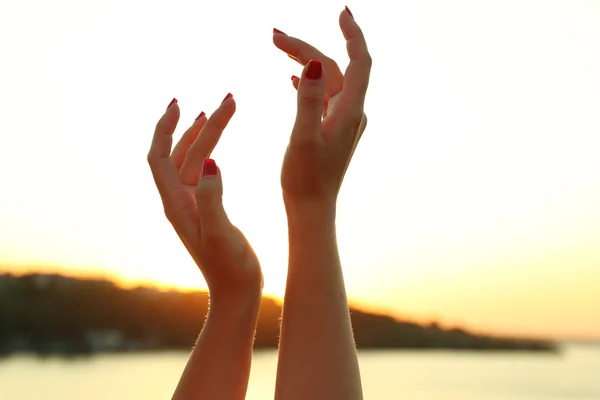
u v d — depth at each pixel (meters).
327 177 0.76
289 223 0.77
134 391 12.34
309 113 0.74
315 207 0.76
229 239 0.77
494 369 20.23
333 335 0.73
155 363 15.03
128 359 15.34
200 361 0.78
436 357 21.20
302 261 0.75
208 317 0.79
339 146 0.76
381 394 13.94
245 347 0.79
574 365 21.98
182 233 0.79
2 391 12.71
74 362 15.86
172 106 0.83
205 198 0.75
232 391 0.78
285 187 0.76
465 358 22.48
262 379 2.19
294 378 0.72
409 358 19.98
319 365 0.72
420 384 15.75
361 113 0.78
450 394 14.56
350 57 0.80
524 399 14.30
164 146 0.82
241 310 0.78
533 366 21.20
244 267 0.78
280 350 0.74
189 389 0.78
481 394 14.91
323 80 0.74
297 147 0.75
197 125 0.87
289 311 0.74
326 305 0.74
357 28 0.82
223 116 0.84
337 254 0.76
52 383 13.70
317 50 0.83
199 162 0.84
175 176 0.82
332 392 0.71
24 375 14.66
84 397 11.94
